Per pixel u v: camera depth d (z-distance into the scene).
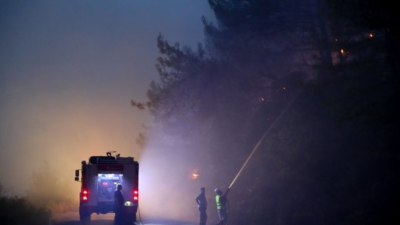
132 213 23.36
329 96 16.58
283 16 21.23
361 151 17.30
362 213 15.52
